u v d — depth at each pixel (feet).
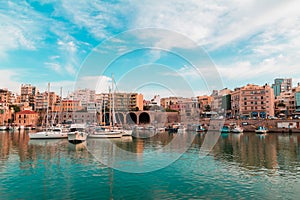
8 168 74.13
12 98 563.07
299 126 238.07
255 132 238.89
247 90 319.27
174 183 58.65
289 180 61.36
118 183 58.59
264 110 308.60
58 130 184.96
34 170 71.26
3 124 369.09
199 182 59.67
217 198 49.47
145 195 51.13
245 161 84.84
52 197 49.98
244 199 49.11
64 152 105.40
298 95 357.41
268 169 72.95
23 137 193.16
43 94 527.40
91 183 58.70
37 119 402.52
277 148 121.60
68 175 65.51
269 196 50.62
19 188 55.31
